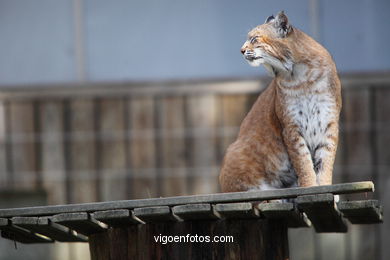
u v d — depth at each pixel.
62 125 14.80
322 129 9.86
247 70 14.82
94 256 9.52
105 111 14.77
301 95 9.86
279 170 10.15
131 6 15.08
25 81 15.11
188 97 14.66
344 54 14.73
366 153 14.29
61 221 8.70
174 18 15.00
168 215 8.56
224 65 14.88
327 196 8.21
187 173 14.55
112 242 9.19
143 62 15.03
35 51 15.15
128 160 14.68
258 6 14.84
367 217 9.20
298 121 9.87
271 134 10.12
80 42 15.10
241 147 10.27
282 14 9.91
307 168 9.84
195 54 14.95
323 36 14.75
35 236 9.80
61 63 15.12
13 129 14.86
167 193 14.56
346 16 14.74
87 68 15.08
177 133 14.62
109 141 14.72
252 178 10.14
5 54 15.16
